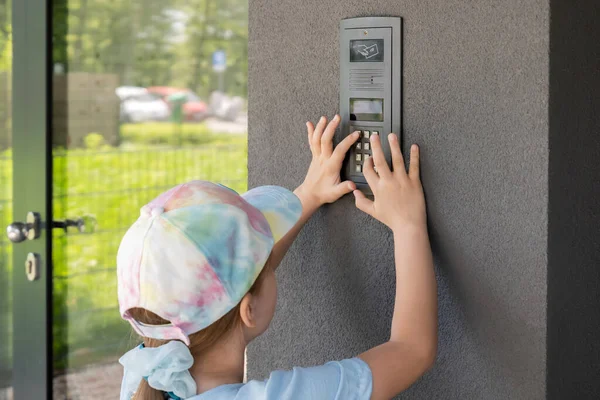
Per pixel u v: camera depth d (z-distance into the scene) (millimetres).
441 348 1164
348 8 1200
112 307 2197
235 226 979
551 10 990
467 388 1134
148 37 2170
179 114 2209
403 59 1150
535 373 1045
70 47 2152
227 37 2203
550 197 1018
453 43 1091
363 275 1244
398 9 1146
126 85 2174
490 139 1063
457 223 1113
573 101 1055
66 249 2195
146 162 2201
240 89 2238
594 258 1135
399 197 1117
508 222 1057
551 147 1012
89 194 2191
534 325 1041
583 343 1125
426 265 1095
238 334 1024
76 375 2217
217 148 2252
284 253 1248
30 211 2178
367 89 1185
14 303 2236
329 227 1279
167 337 978
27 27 2143
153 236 955
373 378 998
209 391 984
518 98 1029
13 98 2182
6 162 2227
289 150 1311
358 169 1208
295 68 1282
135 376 1053
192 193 1008
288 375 981
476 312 1108
